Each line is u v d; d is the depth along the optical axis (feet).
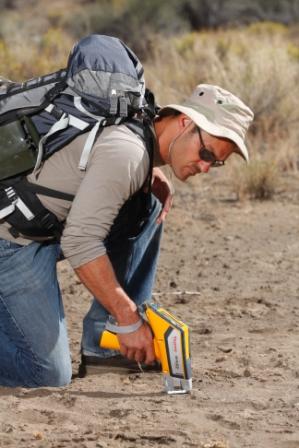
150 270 15.97
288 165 34.09
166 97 40.24
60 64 45.50
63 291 21.38
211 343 17.40
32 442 12.26
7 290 14.20
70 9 134.10
